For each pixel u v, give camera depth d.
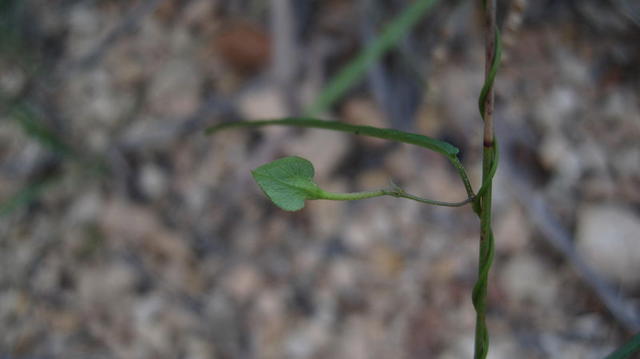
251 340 0.57
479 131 0.59
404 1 0.64
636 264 0.51
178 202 0.65
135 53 0.72
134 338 0.59
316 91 0.65
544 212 0.54
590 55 0.60
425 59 0.62
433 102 0.60
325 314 0.57
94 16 0.75
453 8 0.63
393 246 0.58
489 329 0.53
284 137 0.64
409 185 0.60
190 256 0.62
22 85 0.73
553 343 0.51
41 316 0.62
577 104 0.58
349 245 0.59
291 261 0.60
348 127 0.23
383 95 0.62
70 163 0.68
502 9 0.54
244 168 0.64
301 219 0.61
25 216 0.67
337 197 0.22
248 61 0.67
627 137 0.56
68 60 0.73
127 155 0.67
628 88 0.58
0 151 0.71
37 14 0.76
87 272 0.63
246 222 0.62
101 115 0.70
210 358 0.57
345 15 0.67
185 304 0.60
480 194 0.23
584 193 0.55
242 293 0.59
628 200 0.54
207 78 0.69
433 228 0.58
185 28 0.71
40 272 0.64
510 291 0.54
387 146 0.62
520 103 0.59
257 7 0.69
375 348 0.55
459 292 0.55
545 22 0.62
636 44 0.59
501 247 0.55
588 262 0.52
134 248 0.63
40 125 0.64
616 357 0.25
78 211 0.66
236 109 0.67
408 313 0.55
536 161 0.57
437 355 0.53
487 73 0.23
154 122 0.68
